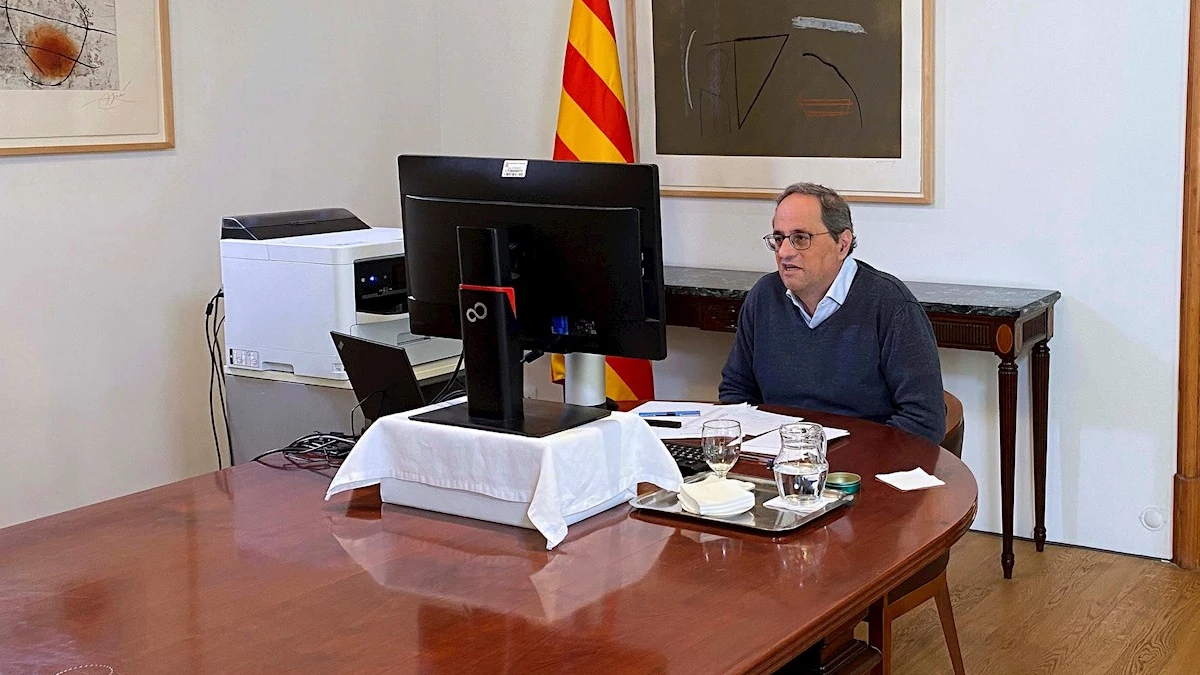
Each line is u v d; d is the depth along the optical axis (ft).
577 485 6.67
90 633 5.37
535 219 7.16
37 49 11.84
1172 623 10.87
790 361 9.84
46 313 12.18
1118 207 12.14
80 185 12.38
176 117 13.29
